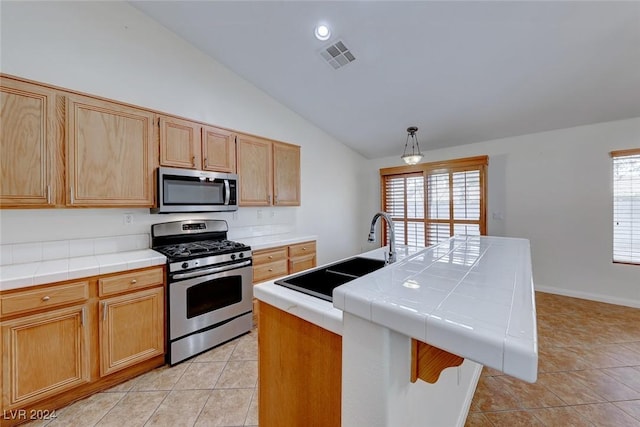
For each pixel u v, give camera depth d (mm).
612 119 3166
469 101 3180
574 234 3418
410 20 2264
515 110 3236
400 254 1865
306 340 946
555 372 1992
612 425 1522
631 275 3109
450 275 874
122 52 2391
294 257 3250
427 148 4508
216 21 2561
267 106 3586
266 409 1121
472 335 481
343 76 3064
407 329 562
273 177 3320
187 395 1791
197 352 2246
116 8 2359
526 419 1576
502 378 1961
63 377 1648
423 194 4602
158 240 2537
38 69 1987
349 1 2193
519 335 465
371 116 3803
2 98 1663
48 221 2023
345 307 676
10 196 1687
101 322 1789
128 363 1900
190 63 2848
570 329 2613
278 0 2279
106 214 2293
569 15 2027
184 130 2506
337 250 4746
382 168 5047
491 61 2561
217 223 2975
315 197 4324
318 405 916
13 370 1493
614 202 3209
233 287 2518
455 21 2209
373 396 637
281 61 2992
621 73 2516
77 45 2158
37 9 1983
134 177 2205
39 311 1570
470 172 4121
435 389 1057
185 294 2172
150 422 1571
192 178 2510
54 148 1838
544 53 2395
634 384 1850
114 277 1848
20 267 1747
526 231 3730
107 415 1620
